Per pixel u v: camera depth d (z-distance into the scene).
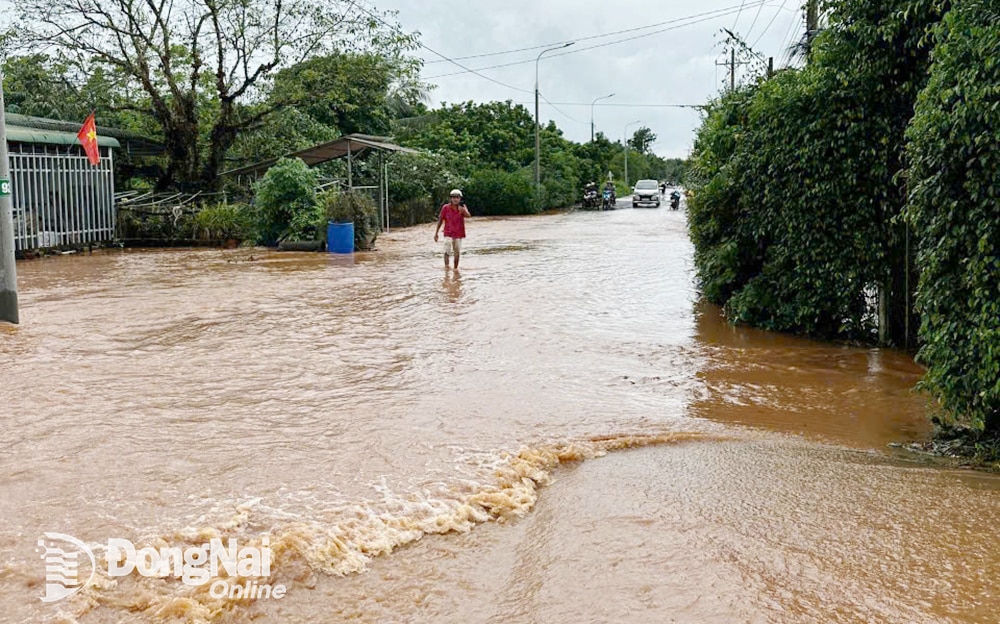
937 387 6.26
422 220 37.94
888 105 9.51
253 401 7.12
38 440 5.94
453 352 9.24
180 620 3.50
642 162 103.62
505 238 26.98
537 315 11.68
